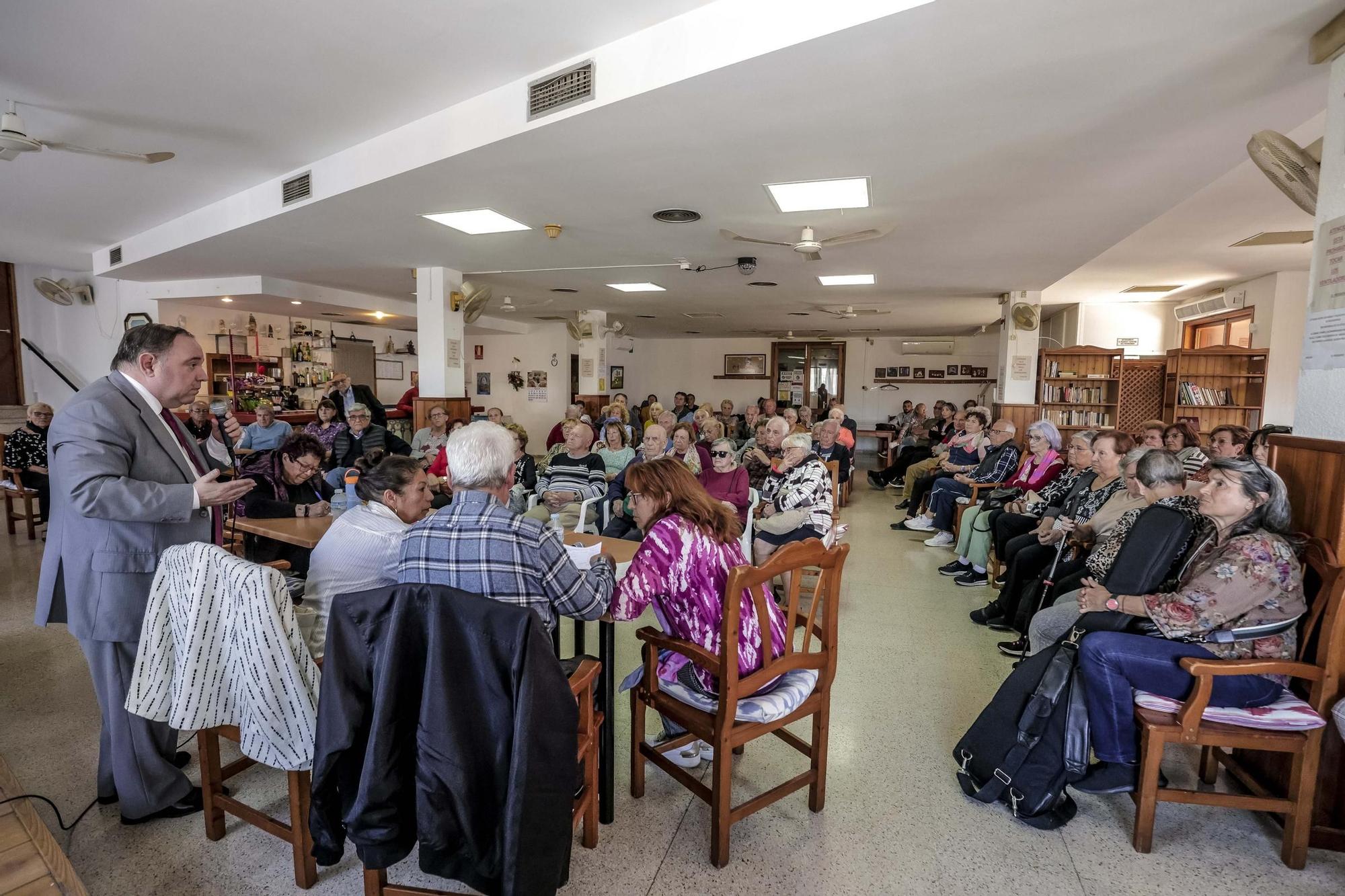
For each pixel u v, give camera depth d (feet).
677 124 9.36
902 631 11.46
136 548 5.86
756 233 15.90
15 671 9.45
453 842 4.14
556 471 14.34
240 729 5.45
